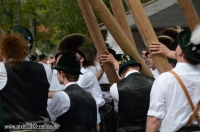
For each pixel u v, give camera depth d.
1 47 6.46
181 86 6.23
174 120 6.25
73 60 7.49
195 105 6.26
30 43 7.05
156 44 7.64
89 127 7.47
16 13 38.38
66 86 7.49
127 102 7.79
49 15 35.00
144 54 12.01
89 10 8.21
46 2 34.53
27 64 6.55
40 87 6.57
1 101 6.31
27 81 6.47
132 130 7.73
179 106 6.24
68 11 31.69
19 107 6.37
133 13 7.70
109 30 7.86
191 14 8.13
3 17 39.03
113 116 10.29
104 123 10.16
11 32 6.61
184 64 6.37
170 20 22.30
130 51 8.05
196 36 6.19
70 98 7.26
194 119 6.32
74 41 9.49
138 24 7.70
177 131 6.28
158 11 23.84
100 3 7.69
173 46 9.36
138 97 7.75
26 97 6.44
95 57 11.07
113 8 8.55
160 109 6.25
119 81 8.15
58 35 34.50
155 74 10.39
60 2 32.06
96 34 8.29
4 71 6.36
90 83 9.83
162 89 6.25
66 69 7.43
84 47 11.11
